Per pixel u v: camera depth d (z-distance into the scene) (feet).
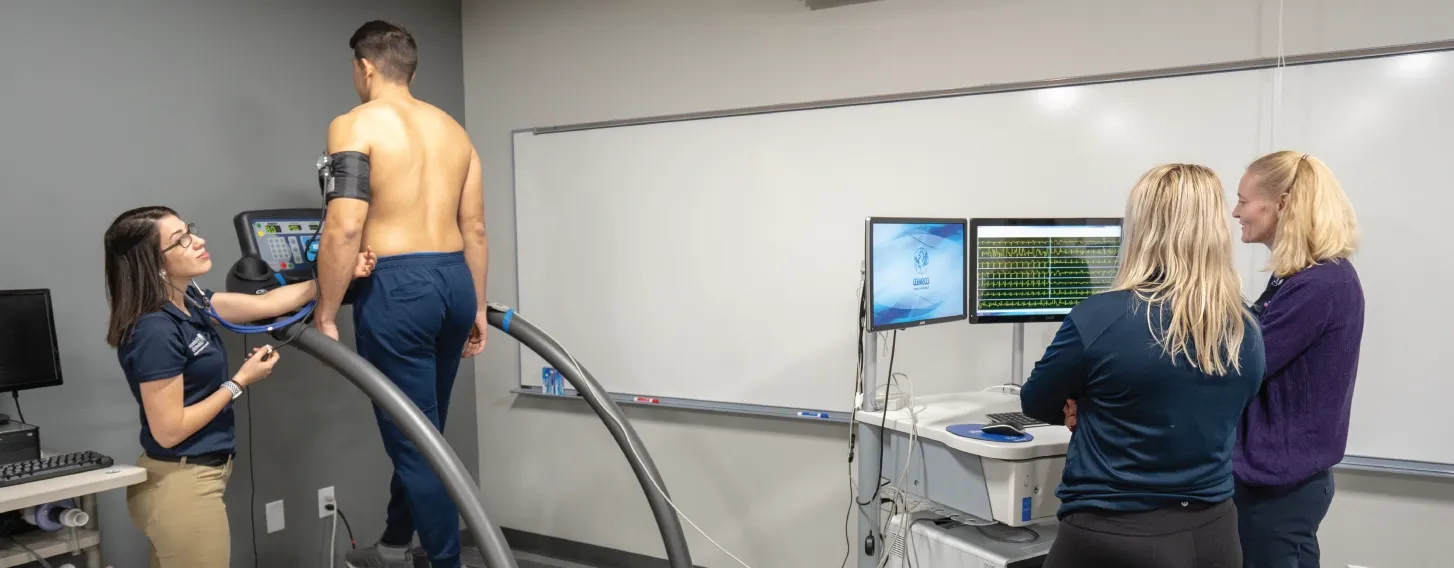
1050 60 8.83
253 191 10.16
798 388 10.38
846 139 9.88
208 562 7.21
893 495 7.98
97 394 8.76
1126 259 5.03
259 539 10.25
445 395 8.65
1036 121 8.90
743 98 10.54
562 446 12.23
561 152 11.85
